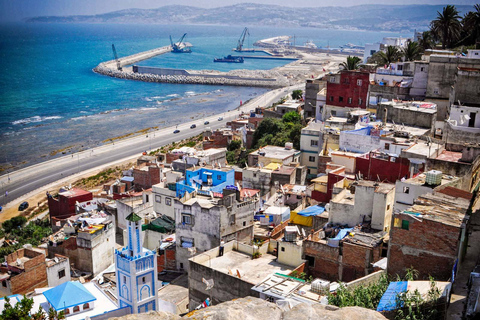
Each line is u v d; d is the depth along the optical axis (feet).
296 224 240.12
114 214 332.19
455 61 354.54
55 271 251.60
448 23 479.82
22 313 149.07
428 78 365.20
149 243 300.40
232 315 62.59
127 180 395.55
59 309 194.49
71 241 277.64
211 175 327.47
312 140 365.81
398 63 406.00
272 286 173.88
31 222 417.28
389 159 241.76
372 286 130.41
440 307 107.24
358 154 292.20
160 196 321.52
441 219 144.25
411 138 285.64
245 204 252.83
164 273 260.83
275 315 64.34
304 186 297.53
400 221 148.46
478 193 187.42
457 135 274.98
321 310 66.33
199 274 200.85
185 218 256.11
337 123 357.20
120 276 206.59
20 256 249.55
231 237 249.14
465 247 152.15
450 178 197.26
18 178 575.38
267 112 630.74
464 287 128.57
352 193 229.86
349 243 186.39
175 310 216.13
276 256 213.46
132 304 202.69
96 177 550.36
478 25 482.69
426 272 145.69
